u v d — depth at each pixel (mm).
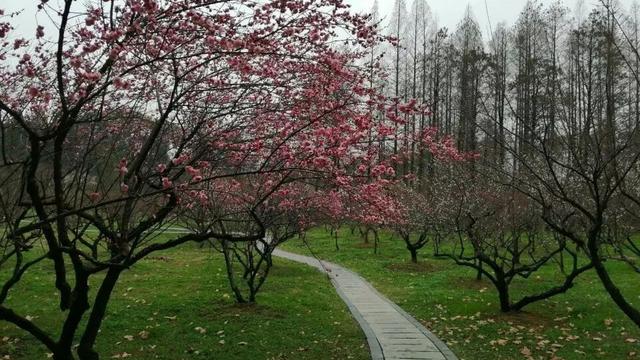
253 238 5535
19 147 6102
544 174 11648
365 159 6117
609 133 5840
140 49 4766
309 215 10727
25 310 11156
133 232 5512
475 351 8758
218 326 10078
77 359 8125
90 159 5840
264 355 8586
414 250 20172
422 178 19781
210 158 6125
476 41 20219
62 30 3709
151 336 9492
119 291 13297
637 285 13992
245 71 4656
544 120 6527
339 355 8602
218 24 4371
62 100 4016
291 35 5039
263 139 5938
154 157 5922
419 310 12258
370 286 15836
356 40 5465
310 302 12531
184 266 18344
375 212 7477
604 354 8297
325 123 5703
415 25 30453
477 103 9688
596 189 5621
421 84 21578
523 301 11211
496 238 14734
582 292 13445
